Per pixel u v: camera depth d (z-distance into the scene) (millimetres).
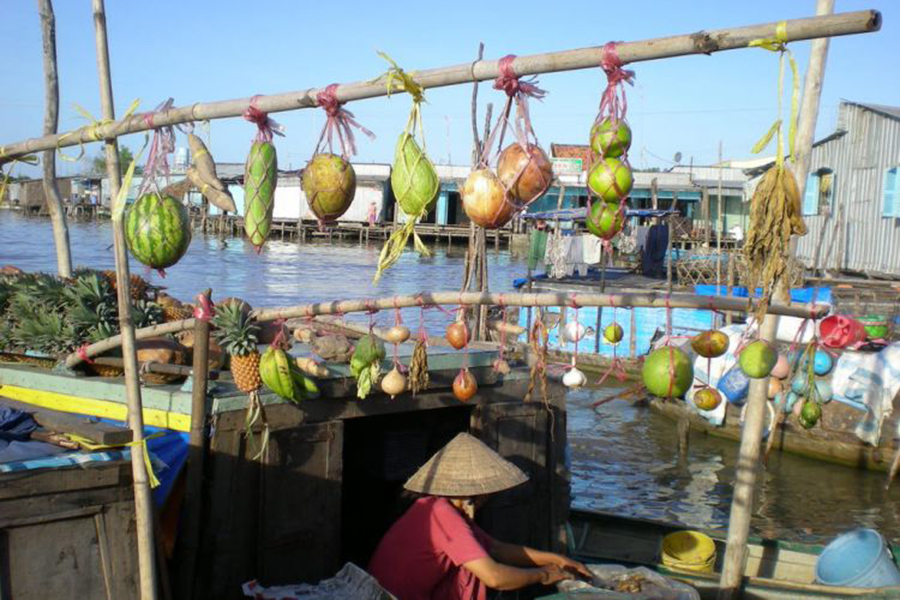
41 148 3293
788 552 6285
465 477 4184
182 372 4289
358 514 5410
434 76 2332
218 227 49719
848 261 23719
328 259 36719
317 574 4324
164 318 4996
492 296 3781
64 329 4551
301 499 4246
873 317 12391
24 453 3348
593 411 14242
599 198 2596
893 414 10844
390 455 5328
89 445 3414
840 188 24109
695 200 37531
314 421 4293
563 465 5324
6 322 4836
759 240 2359
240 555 4070
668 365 3322
